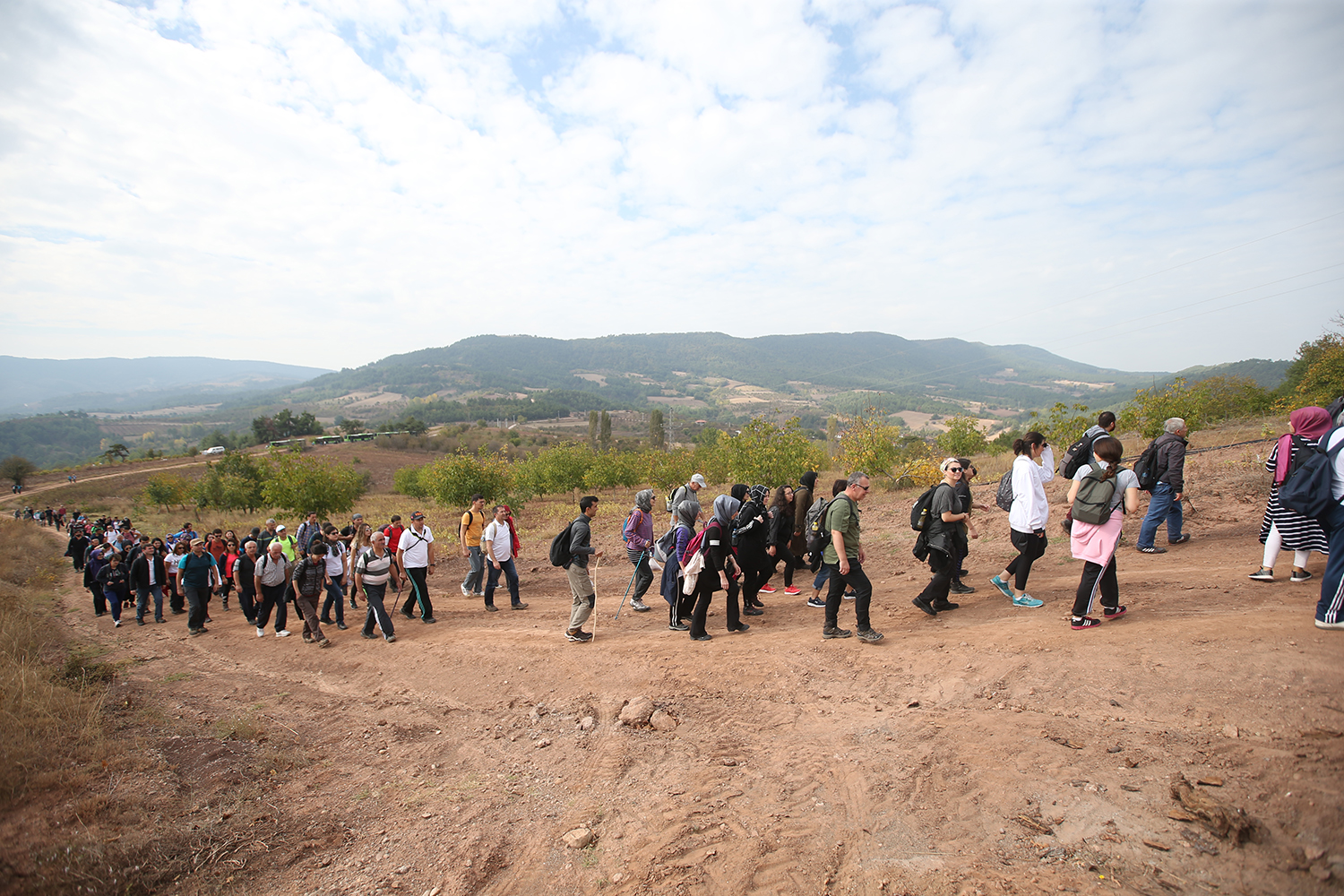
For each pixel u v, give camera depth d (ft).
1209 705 12.16
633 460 119.65
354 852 11.86
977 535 33.73
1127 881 8.64
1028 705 13.87
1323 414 17.33
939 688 15.61
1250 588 18.63
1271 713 11.40
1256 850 8.69
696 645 21.52
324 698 20.99
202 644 30.48
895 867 9.70
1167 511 24.81
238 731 17.72
